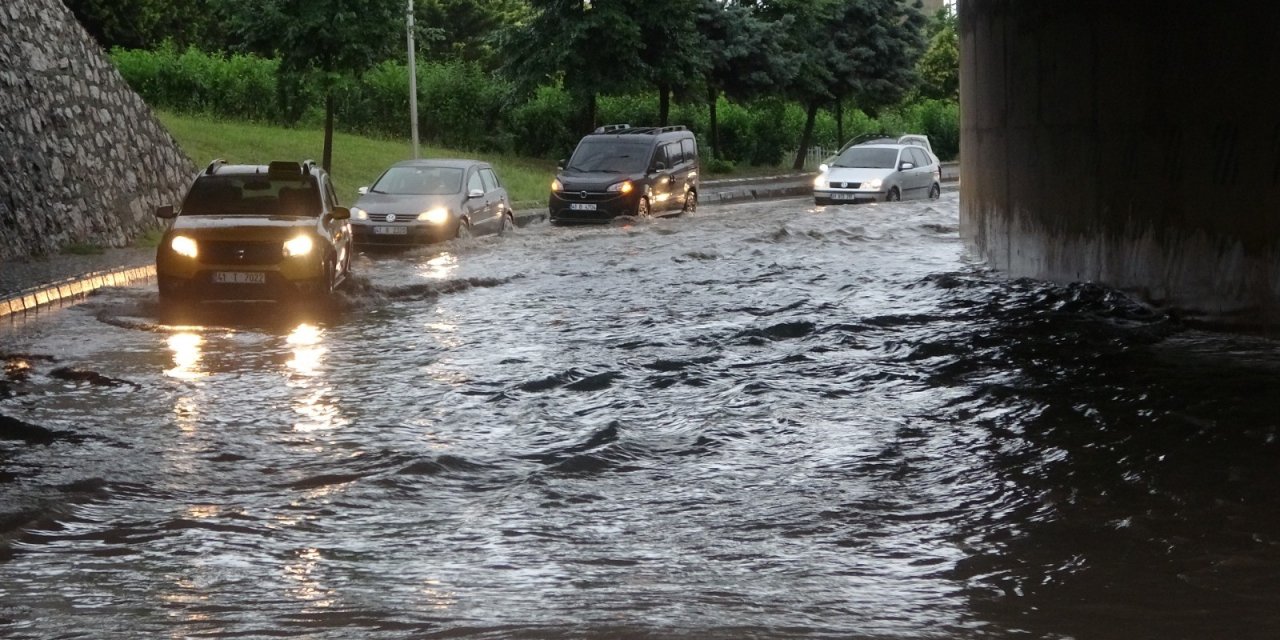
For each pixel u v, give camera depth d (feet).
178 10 201.26
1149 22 51.90
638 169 105.70
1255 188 45.27
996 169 71.51
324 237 58.65
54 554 24.47
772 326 51.44
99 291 63.87
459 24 257.14
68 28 87.56
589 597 21.86
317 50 110.01
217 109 151.02
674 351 46.68
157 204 92.02
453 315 56.44
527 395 39.47
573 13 144.46
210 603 21.54
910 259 76.48
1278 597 21.62
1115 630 20.15
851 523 26.48
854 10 197.98
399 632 20.03
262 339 50.11
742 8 176.96
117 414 36.60
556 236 89.97
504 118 166.91
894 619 20.74
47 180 79.30
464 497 28.66
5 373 42.63
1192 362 42.63
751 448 32.94
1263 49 44.21
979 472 30.25
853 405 37.78
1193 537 25.05
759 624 20.44
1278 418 34.58
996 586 22.44
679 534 25.82
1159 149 51.83
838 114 205.26
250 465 31.22
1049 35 62.13
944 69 285.64
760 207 123.85
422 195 85.71
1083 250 59.52
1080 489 28.60
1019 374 41.50
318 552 24.61
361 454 32.17
